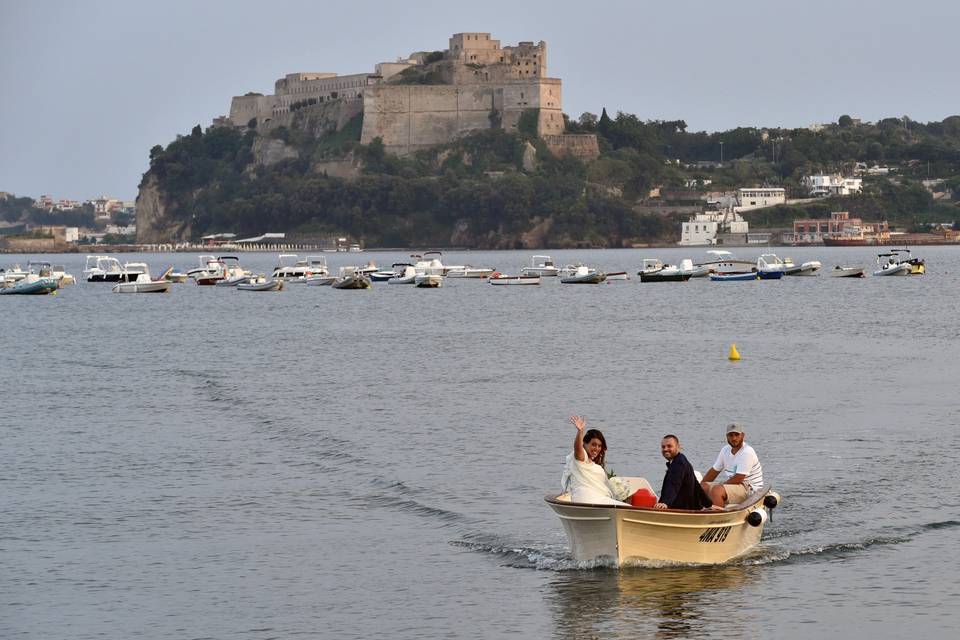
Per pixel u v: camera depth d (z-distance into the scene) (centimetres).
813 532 13725
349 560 13100
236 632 11212
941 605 11550
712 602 11769
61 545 13675
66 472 17162
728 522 12706
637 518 12444
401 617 11506
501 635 11081
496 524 14275
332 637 11081
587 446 12962
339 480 16500
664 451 13038
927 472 16275
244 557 13225
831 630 11062
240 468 17325
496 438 19475
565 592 12075
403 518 14625
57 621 11481
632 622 11325
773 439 18888
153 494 15888
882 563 12725
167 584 12412
